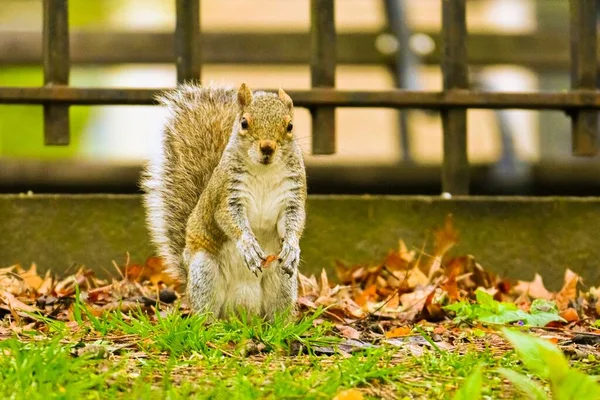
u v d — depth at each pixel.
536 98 10.45
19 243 9.98
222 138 8.95
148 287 9.34
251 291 7.76
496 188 15.98
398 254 9.77
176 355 6.29
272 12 23.12
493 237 10.27
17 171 14.90
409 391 5.54
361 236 10.21
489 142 20.83
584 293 9.99
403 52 18.92
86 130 24.41
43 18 10.21
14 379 5.31
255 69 21.31
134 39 18.58
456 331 7.56
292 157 7.63
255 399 5.19
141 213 10.07
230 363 5.99
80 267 10.02
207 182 8.79
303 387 5.33
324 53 10.30
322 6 10.27
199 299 7.69
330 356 6.51
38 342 6.34
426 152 20.12
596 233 10.32
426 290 8.68
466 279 9.42
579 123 10.62
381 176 15.34
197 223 7.91
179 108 9.16
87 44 18.50
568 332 7.64
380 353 6.12
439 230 10.13
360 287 9.50
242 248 7.43
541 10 22.28
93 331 6.95
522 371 5.99
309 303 8.27
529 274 10.30
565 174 15.71
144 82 24.36
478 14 24.83
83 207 10.03
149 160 9.11
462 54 10.48
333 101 10.21
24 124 23.66
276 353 6.43
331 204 10.18
